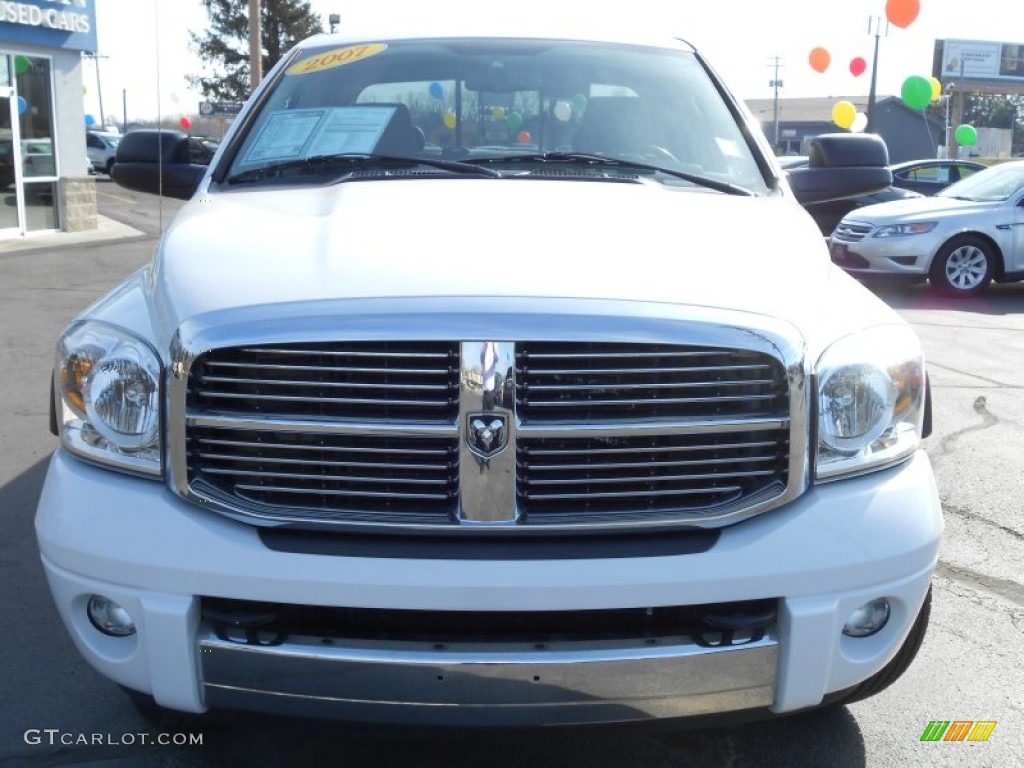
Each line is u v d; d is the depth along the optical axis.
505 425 2.21
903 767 2.88
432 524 2.24
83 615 2.40
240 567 2.22
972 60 57.34
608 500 2.29
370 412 2.26
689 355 2.25
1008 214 11.89
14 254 14.45
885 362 2.43
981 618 3.80
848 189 3.87
